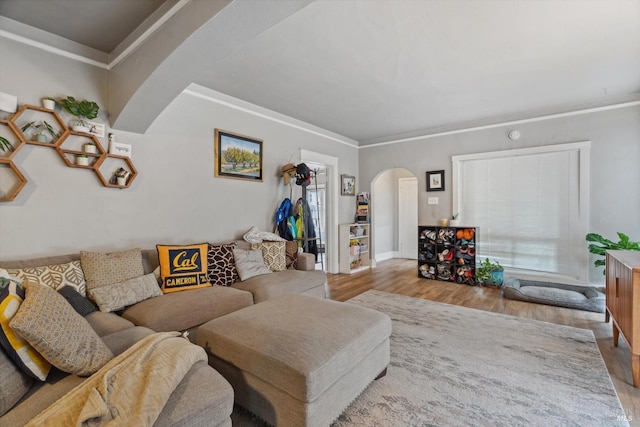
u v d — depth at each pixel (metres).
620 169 3.80
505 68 3.00
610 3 2.04
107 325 1.84
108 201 2.67
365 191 6.05
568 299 3.46
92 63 2.58
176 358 1.28
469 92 3.60
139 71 2.33
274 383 1.44
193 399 1.13
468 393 1.84
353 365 1.63
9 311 1.16
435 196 5.20
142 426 0.93
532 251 4.43
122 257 2.41
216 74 3.08
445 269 4.84
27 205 2.24
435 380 1.98
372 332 1.81
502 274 4.36
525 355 2.32
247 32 1.89
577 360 2.24
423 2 2.02
